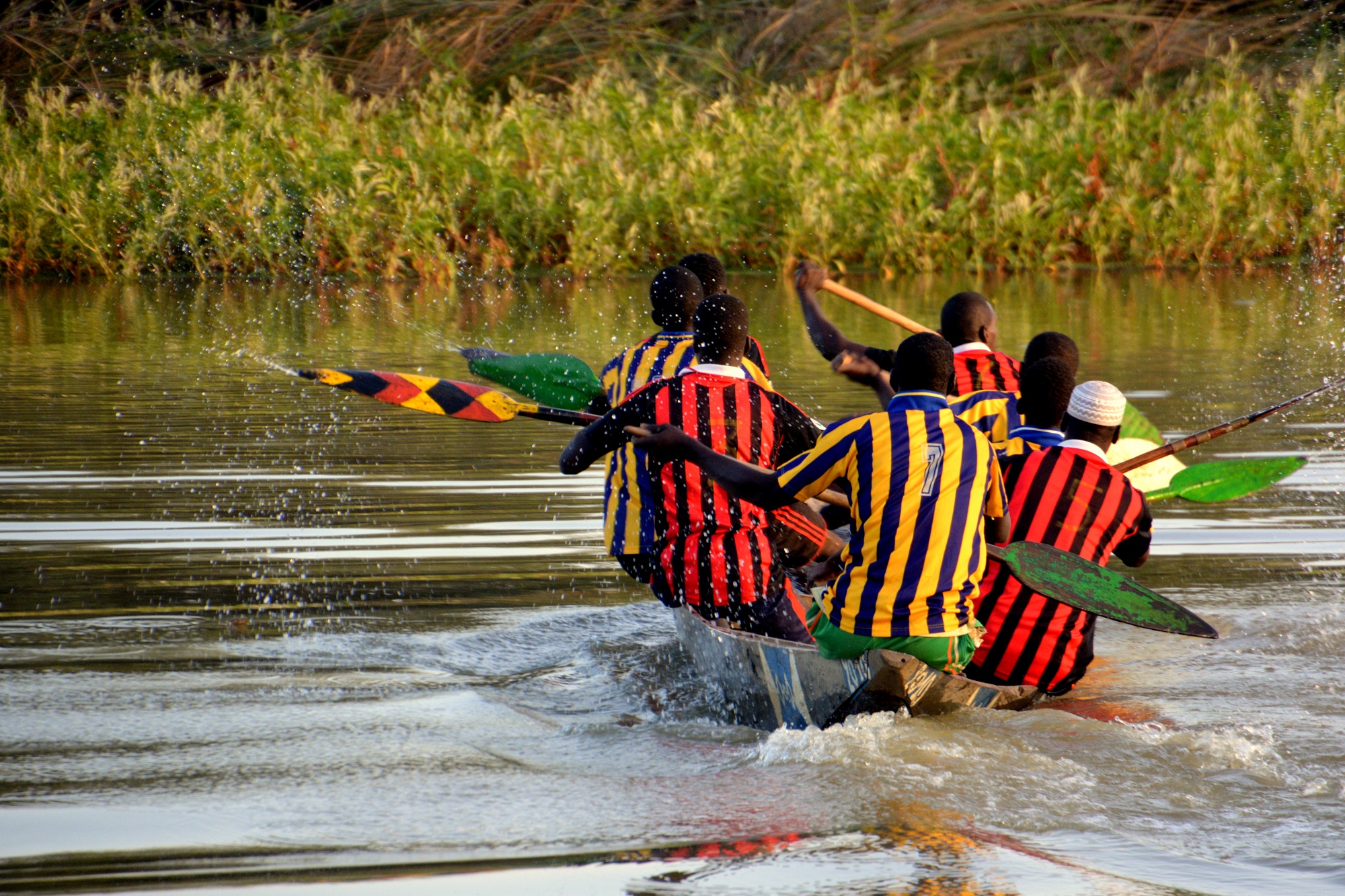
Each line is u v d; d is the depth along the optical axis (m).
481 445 27.80
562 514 22.72
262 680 15.32
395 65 81.69
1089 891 10.20
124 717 14.05
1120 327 43.69
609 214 62.31
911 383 14.23
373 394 18.92
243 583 18.91
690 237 62.56
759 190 63.72
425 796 12.08
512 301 51.97
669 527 15.95
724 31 86.00
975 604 15.02
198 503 23.08
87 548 20.41
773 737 13.34
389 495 23.78
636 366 18.03
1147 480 20.05
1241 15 85.38
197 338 41.69
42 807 11.74
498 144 66.25
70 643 16.41
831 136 65.31
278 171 62.81
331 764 12.84
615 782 12.49
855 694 13.95
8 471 25.06
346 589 18.72
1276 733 13.84
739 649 14.77
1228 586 19.14
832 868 10.64
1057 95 70.38
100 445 27.27
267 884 10.33
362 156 64.44
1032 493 15.52
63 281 59.72
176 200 60.31
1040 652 15.10
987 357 19.06
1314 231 63.81
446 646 16.67
